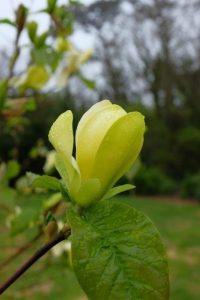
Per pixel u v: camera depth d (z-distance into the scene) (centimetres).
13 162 72
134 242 23
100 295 21
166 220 399
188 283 222
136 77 798
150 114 652
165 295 22
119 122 26
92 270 22
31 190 66
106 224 24
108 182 26
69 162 26
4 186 71
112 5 718
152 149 618
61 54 74
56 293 176
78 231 23
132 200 504
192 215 430
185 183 540
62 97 404
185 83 746
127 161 26
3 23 59
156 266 22
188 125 665
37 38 64
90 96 520
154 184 555
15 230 52
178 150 614
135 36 792
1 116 70
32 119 371
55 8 65
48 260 75
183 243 309
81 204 25
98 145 26
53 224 28
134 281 22
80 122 27
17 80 76
